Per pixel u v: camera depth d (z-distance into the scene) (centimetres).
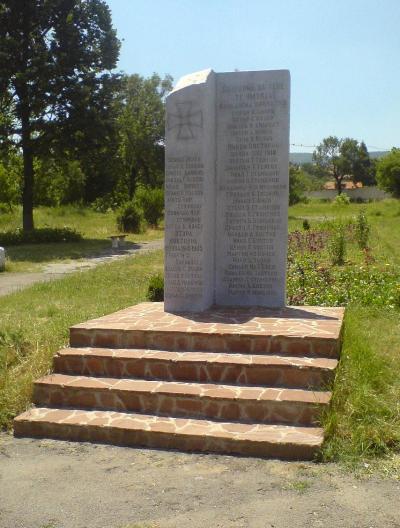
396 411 538
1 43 2502
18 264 1917
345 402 542
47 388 597
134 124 5303
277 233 802
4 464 498
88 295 1167
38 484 461
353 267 1415
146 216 3581
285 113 782
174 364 598
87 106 2644
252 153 795
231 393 552
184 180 753
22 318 901
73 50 2622
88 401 584
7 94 2647
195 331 637
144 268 1670
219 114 800
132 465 489
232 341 625
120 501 431
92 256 2189
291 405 529
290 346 608
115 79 2767
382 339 748
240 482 452
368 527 386
